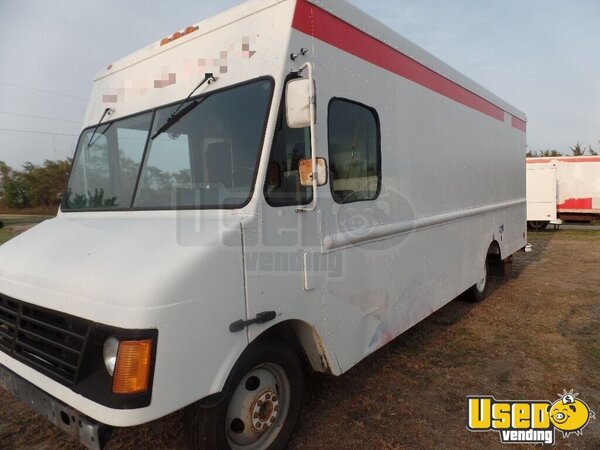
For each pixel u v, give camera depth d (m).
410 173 4.11
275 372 2.88
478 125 5.84
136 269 2.18
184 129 2.94
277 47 2.67
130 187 3.15
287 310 2.72
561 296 7.01
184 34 3.13
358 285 3.37
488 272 7.16
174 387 2.11
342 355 3.19
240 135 2.68
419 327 5.53
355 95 3.31
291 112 2.53
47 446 3.10
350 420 3.38
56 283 2.38
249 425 2.69
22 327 2.61
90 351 2.21
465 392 3.83
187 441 2.51
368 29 3.50
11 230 18.95
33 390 2.45
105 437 2.12
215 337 2.29
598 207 20.38
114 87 3.54
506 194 7.18
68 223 3.18
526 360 4.48
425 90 4.39
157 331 2.04
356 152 3.35
